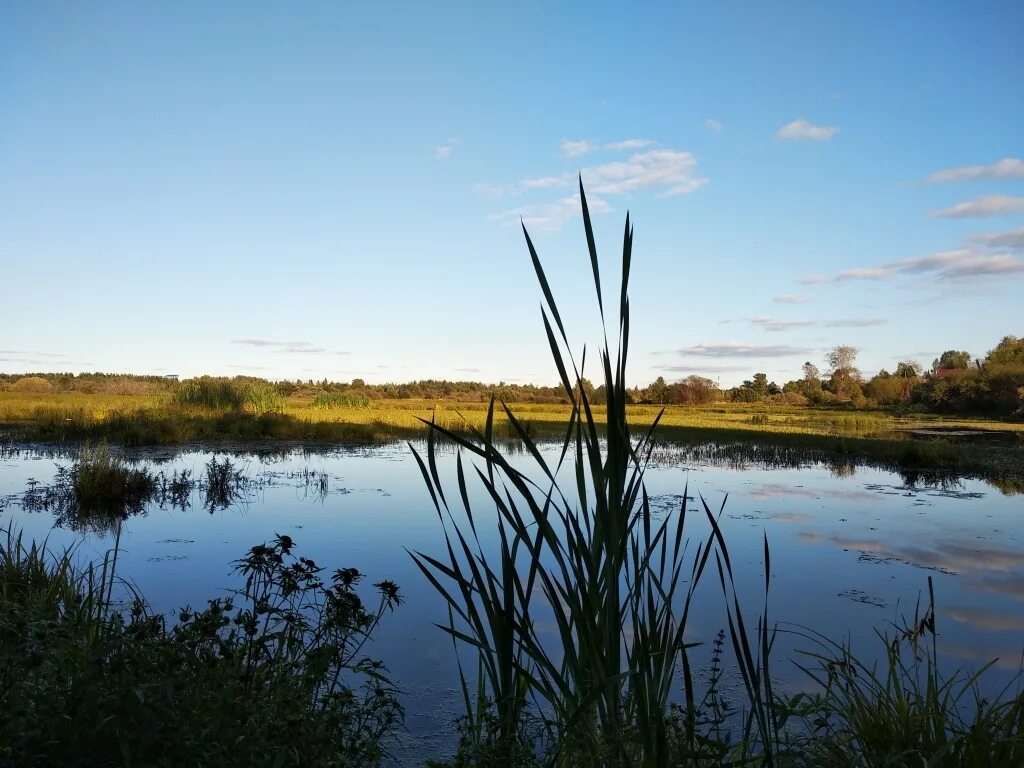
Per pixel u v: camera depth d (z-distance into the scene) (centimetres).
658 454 1700
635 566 237
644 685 219
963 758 254
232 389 2659
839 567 655
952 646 466
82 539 729
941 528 838
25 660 213
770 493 1099
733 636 226
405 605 522
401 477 1223
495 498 242
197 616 294
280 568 315
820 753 265
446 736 339
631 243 224
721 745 241
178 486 1063
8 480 1106
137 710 207
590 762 232
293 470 1304
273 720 243
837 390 6006
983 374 4153
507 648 250
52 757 193
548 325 224
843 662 323
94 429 1827
